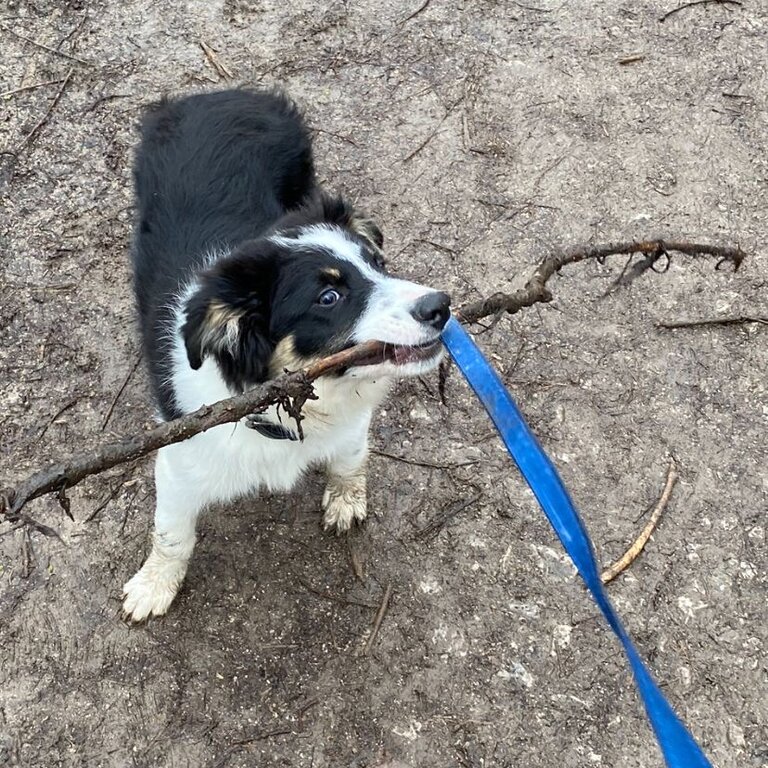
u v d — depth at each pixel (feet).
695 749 1.55
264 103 2.90
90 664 2.57
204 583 2.73
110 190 3.62
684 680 2.61
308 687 2.57
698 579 2.80
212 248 2.48
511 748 2.49
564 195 3.74
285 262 2.13
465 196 3.71
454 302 3.40
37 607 2.65
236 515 2.88
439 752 2.48
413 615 2.71
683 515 2.92
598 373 3.23
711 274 3.48
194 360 2.08
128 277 3.36
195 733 2.48
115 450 1.60
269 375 2.19
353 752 2.48
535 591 2.77
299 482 2.95
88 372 3.14
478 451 3.05
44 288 3.33
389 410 3.10
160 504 2.46
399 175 3.77
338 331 2.12
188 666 2.59
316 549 2.83
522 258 3.53
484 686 2.59
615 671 2.62
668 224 3.66
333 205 2.39
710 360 3.27
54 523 2.80
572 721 2.54
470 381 1.95
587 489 2.98
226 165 2.65
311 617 2.69
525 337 3.31
